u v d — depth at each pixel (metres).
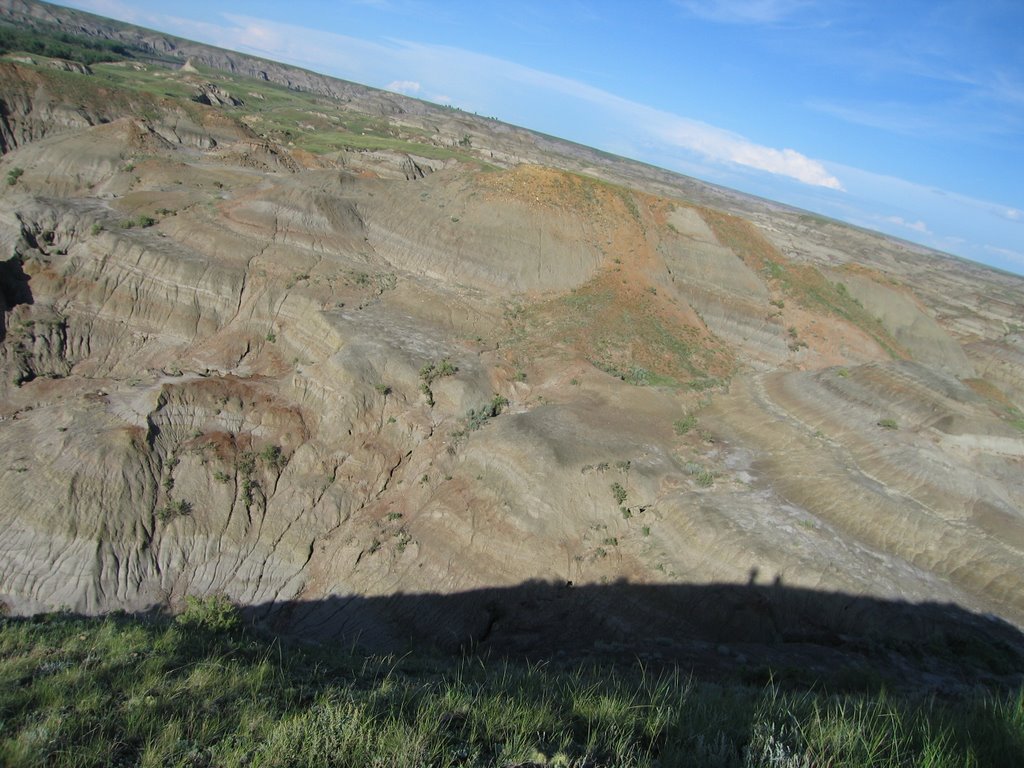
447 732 6.44
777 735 6.61
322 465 32.03
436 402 35.19
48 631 10.91
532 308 46.81
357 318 40.94
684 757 6.18
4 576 25.44
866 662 20.77
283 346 41.09
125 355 40.19
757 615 23.52
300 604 27.64
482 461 30.44
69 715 6.45
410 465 32.59
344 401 33.72
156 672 8.12
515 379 38.53
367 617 26.27
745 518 27.16
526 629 24.56
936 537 27.19
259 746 6.07
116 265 42.06
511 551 26.98
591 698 7.74
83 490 27.55
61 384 35.66
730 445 34.38
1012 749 6.05
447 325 43.56
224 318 42.47
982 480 31.11
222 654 9.79
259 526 29.84
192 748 6.07
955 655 21.83
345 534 29.83
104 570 26.31
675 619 24.12
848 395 37.22
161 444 30.39
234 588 27.92
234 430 32.50
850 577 24.14
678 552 26.44
